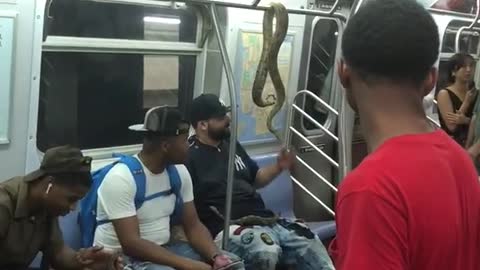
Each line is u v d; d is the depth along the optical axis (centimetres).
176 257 271
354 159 491
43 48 301
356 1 276
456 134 468
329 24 445
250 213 341
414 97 100
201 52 378
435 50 100
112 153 345
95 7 321
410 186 92
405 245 91
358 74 102
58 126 318
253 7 266
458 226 96
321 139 464
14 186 227
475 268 104
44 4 286
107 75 336
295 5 410
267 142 426
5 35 276
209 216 329
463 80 473
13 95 284
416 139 98
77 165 226
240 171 351
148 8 345
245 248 306
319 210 471
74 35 314
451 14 521
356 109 107
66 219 297
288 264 323
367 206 90
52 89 311
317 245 326
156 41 354
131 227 271
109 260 244
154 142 280
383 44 97
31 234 231
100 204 276
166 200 289
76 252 249
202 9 366
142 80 353
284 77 423
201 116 333
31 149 295
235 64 384
